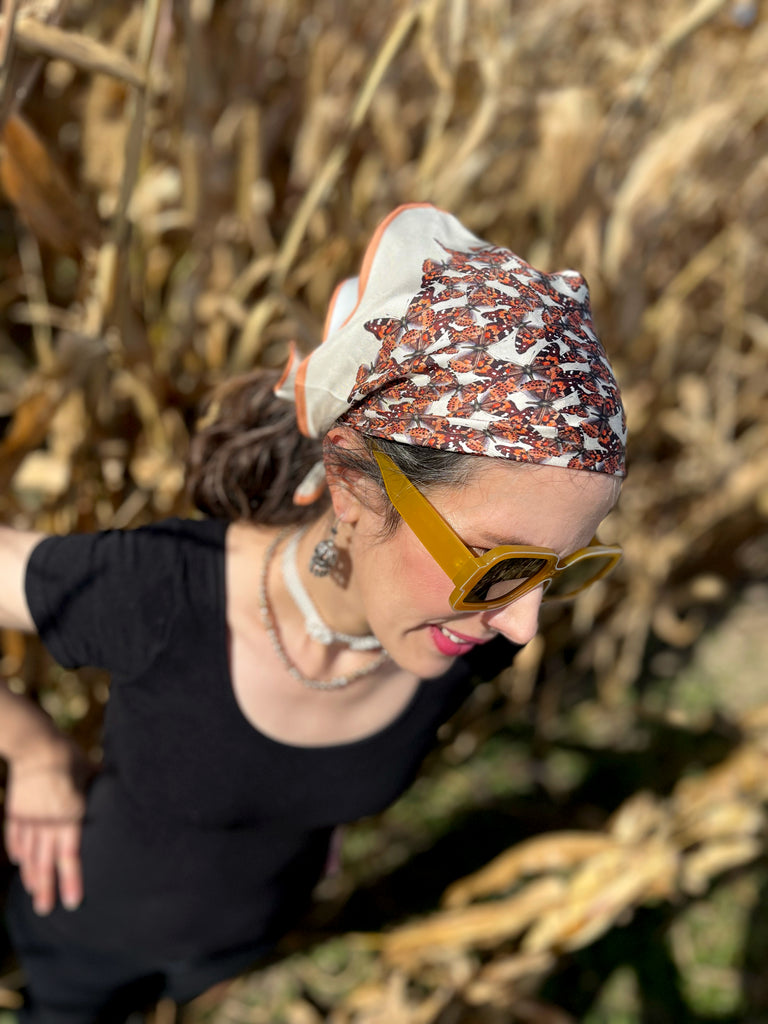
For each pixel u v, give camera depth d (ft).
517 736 7.49
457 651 2.73
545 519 2.28
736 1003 5.85
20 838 3.62
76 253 3.95
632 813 5.09
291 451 2.92
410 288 2.29
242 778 3.07
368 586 2.63
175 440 4.91
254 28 5.10
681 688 8.04
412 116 5.91
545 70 6.15
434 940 5.17
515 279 2.27
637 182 5.04
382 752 3.21
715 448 6.81
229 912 3.68
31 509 5.00
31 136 3.44
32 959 4.08
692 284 6.00
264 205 5.19
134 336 4.15
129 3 4.99
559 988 5.89
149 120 4.55
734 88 5.67
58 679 5.27
